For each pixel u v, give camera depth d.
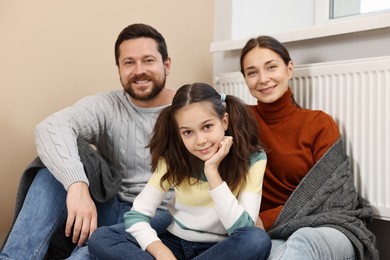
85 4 1.85
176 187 1.26
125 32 1.53
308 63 1.73
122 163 1.55
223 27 2.14
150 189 1.26
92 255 1.16
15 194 1.74
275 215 1.39
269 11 2.09
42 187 1.34
